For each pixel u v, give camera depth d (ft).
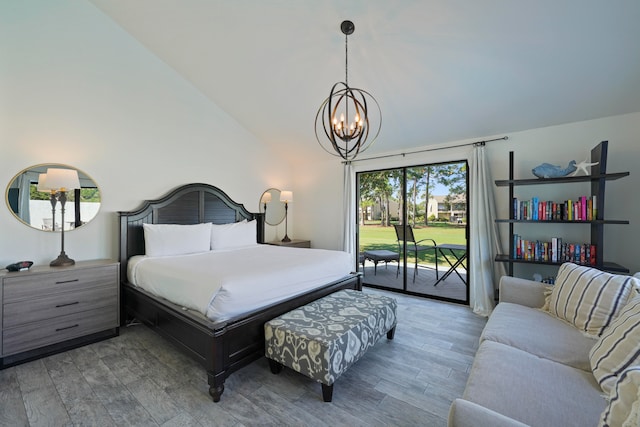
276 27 9.13
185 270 7.48
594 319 5.31
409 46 8.59
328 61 9.92
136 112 11.19
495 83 9.02
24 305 7.45
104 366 7.14
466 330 9.24
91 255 10.04
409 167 13.73
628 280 5.34
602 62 7.61
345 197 14.99
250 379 6.57
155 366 7.14
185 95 12.75
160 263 8.71
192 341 6.42
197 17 9.50
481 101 9.82
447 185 12.71
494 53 8.09
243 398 5.89
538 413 3.38
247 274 6.91
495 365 4.34
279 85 11.71
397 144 13.25
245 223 13.75
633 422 1.95
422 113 11.05
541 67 8.13
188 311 6.74
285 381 6.50
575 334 5.38
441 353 7.73
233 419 5.28
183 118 12.67
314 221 16.87
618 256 8.93
